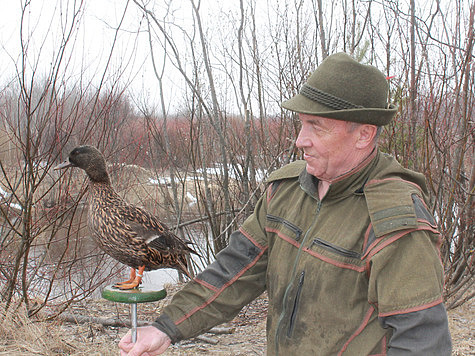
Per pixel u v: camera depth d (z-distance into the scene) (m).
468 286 5.04
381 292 1.49
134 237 2.56
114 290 1.96
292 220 1.80
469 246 5.12
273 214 1.90
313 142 1.65
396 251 1.50
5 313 4.18
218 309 1.96
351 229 1.64
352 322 1.62
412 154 5.02
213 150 6.96
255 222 1.99
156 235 2.64
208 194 6.23
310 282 1.68
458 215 4.91
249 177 6.74
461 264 5.05
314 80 1.65
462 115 4.68
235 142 6.64
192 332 1.93
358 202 1.67
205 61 5.82
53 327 4.28
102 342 4.25
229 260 1.99
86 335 4.44
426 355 1.39
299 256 1.73
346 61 1.61
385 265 1.50
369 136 1.63
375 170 1.68
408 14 4.67
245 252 1.98
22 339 3.98
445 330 1.43
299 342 1.71
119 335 4.55
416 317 1.42
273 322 1.83
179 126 7.21
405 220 1.50
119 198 2.71
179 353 4.20
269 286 1.87
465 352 3.91
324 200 1.72
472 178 4.80
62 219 4.67
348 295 1.62
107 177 2.69
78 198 4.51
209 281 1.96
